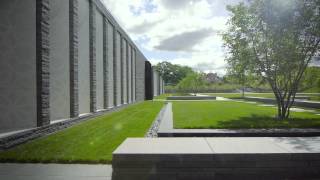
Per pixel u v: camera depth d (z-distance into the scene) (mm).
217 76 111062
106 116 18609
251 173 6020
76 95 14406
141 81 41344
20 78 10422
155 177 5973
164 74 134750
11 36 10320
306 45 15133
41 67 10703
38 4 10641
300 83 16438
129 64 31516
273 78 15500
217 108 22828
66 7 13469
